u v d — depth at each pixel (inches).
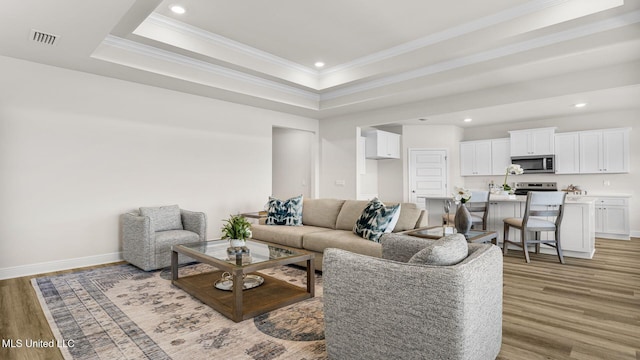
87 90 153.6
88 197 153.8
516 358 73.4
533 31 129.0
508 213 187.3
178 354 74.7
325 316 70.1
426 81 174.6
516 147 275.9
